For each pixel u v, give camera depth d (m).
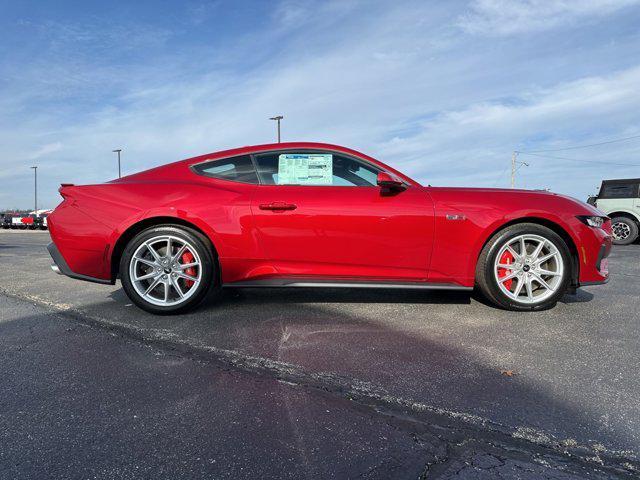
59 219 3.18
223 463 1.41
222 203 3.07
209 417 1.69
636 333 2.71
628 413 1.73
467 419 1.68
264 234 3.05
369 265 3.07
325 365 2.20
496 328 2.80
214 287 3.60
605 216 3.30
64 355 2.34
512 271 3.15
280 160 3.27
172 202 3.07
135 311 3.25
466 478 1.33
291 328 2.80
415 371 2.12
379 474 1.35
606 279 3.21
